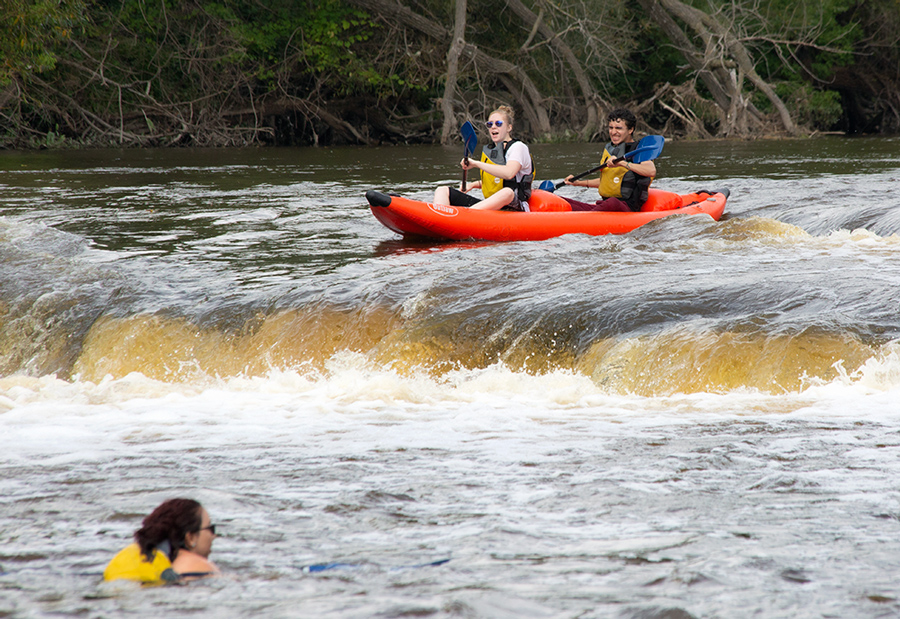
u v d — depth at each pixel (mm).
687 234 30094
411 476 11938
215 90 108938
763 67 127938
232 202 43281
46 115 98750
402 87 113188
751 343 18000
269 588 7305
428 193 47281
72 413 17047
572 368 19672
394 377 19641
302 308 21984
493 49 116562
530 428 15000
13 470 12438
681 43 112375
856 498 10492
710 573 7691
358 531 9594
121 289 24094
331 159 79062
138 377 20781
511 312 20891
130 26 103750
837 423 14461
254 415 16625
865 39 122812
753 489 10984
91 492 11219
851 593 7133
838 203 37781
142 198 44969
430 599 6871
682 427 14664
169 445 14086
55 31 69875
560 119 118000
